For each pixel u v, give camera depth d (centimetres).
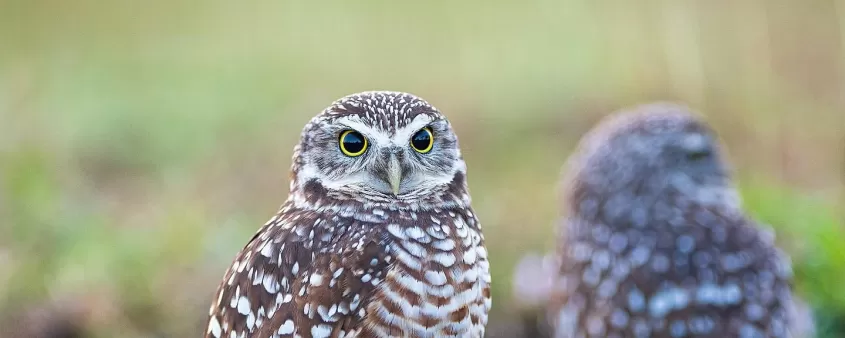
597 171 991
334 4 1917
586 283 935
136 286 1065
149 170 1481
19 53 1636
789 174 1334
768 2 1370
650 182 962
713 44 1415
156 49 1923
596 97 1673
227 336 604
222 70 1881
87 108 1667
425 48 1802
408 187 614
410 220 597
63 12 1739
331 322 573
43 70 1595
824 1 1327
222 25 1991
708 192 973
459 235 604
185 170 1452
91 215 1233
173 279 1085
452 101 1706
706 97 1418
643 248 908
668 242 902
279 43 1925
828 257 1061
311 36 1906
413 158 611
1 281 1048
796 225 1136
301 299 576
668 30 1491
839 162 1302
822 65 1337
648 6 1571
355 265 576
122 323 1018
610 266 919
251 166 1459
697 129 983
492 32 1823
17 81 1502
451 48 1794
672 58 1471
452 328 588
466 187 645
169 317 1039
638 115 1024
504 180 1435
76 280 1060
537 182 1406
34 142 1394
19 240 1152
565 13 1784
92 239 1150
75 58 1753
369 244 582
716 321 862
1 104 1439
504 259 1161
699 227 917
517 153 1544
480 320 611
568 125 1623
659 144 969
